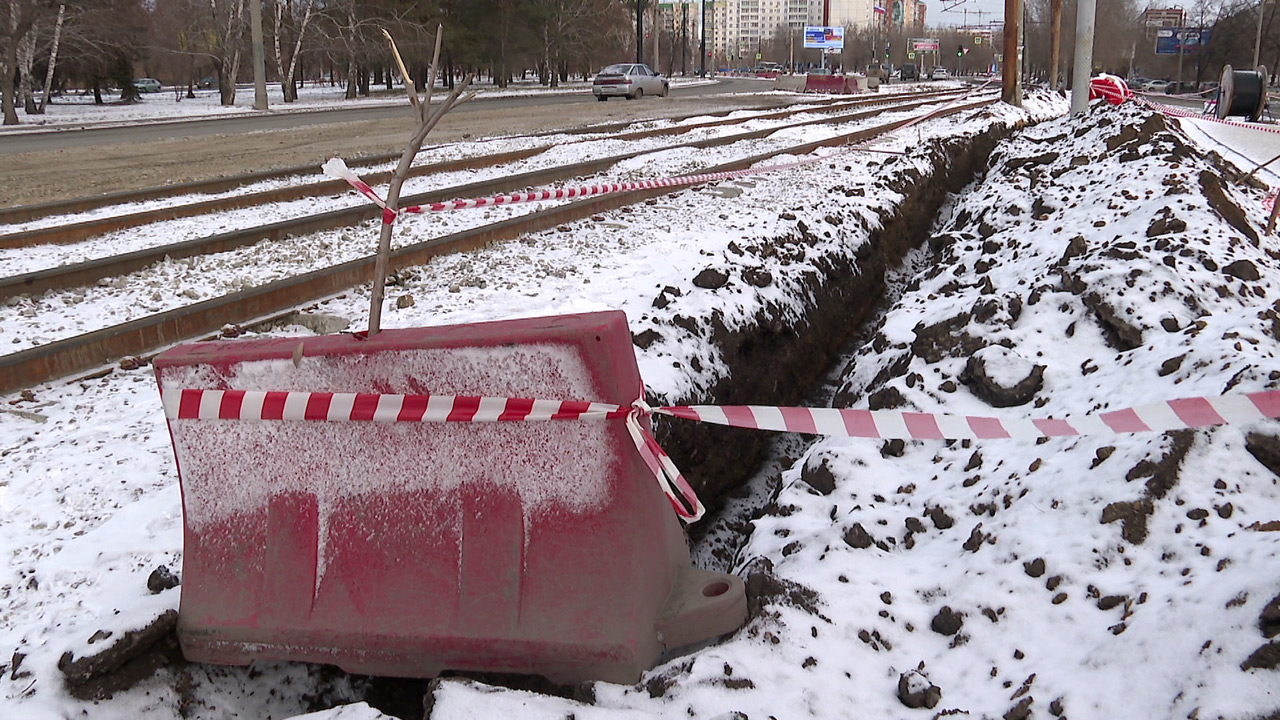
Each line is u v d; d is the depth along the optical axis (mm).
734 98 41531
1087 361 4871
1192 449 3404
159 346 6285
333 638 2934
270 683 3250
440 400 2828
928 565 3568
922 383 5023
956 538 3705
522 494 2891
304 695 3256
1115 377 4512
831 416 3201
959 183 15750
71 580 3535
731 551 5258
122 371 5875
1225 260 5785
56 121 32031
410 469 2934
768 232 8336
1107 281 5305
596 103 37438
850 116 26000
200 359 2965
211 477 3051
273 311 7082
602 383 2799
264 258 8641
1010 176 11328
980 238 8602
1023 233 7715
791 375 6977
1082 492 3473
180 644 3092
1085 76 17734
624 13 74438
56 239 9391
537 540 2885
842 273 8938
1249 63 74375
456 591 2895
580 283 7375
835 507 4090
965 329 5367
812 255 8570
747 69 163875
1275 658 2389
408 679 3303
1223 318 4668
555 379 2812
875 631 3174
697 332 5898
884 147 17422
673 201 11711
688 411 3088
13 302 7098
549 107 34156
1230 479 3305
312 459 2982
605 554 2854
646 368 5191
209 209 11070
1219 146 17797
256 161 16172
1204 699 2408
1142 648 2705
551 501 2875
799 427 3127
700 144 18547
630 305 6492
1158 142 9836
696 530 5270
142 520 3920
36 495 4215
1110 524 3250
